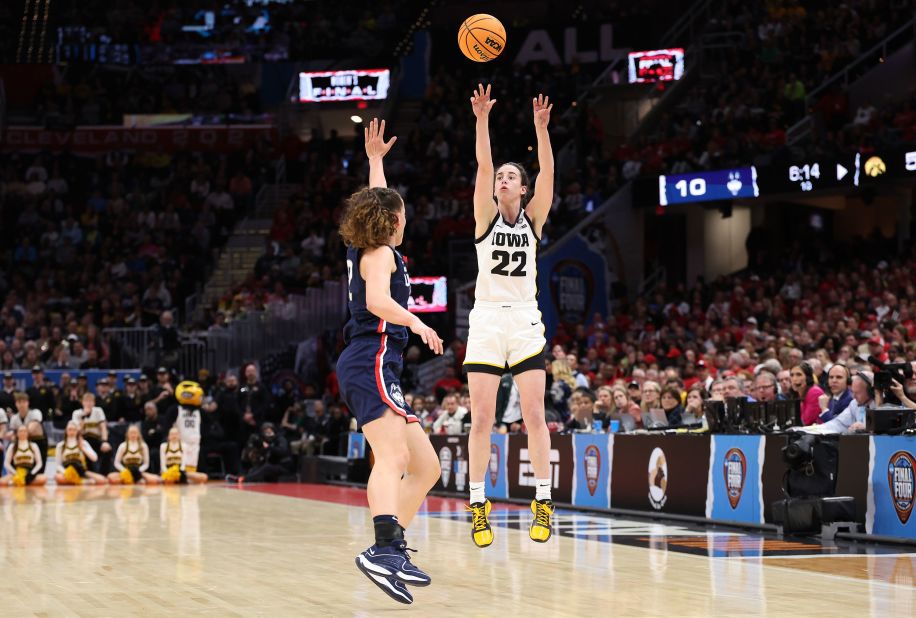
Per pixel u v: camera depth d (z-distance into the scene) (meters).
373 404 4.48
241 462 17.44
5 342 20.19
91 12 28.59
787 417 8.34
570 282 20.27
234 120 27.27
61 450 16.23
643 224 21.53
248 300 20.95
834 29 23.00
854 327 14.81
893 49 21.56
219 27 28.45
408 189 24.25
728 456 8.72
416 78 27.94
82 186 26.12
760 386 9.51
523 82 26.05
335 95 27.73
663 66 24.88
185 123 27.14
